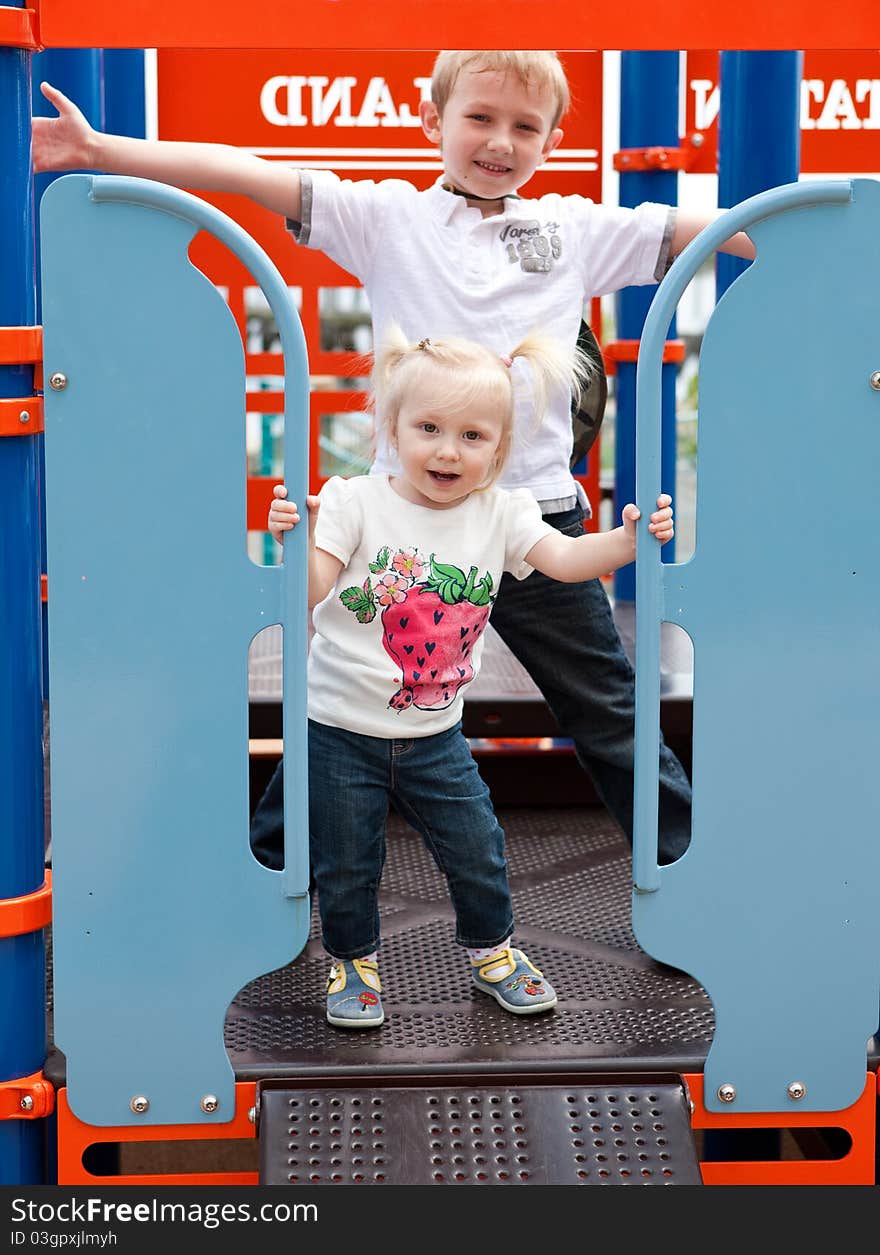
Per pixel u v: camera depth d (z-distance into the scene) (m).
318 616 2.29
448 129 2.41
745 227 1.99
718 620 2.07
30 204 2.02
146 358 1.95
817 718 2.11
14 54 1.95
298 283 4.30
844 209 2.00
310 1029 2.31
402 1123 2.12
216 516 1.99
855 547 2.08
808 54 4.38
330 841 2.29
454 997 2.43
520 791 3.47
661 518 2.03
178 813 2.05
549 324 2.44
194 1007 2.10
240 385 1.97
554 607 2.49
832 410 2.04
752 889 2.14
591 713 2.55
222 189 2.39
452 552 2.22
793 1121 2.22
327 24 2.00
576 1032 2.30
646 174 4.22
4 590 2.07
